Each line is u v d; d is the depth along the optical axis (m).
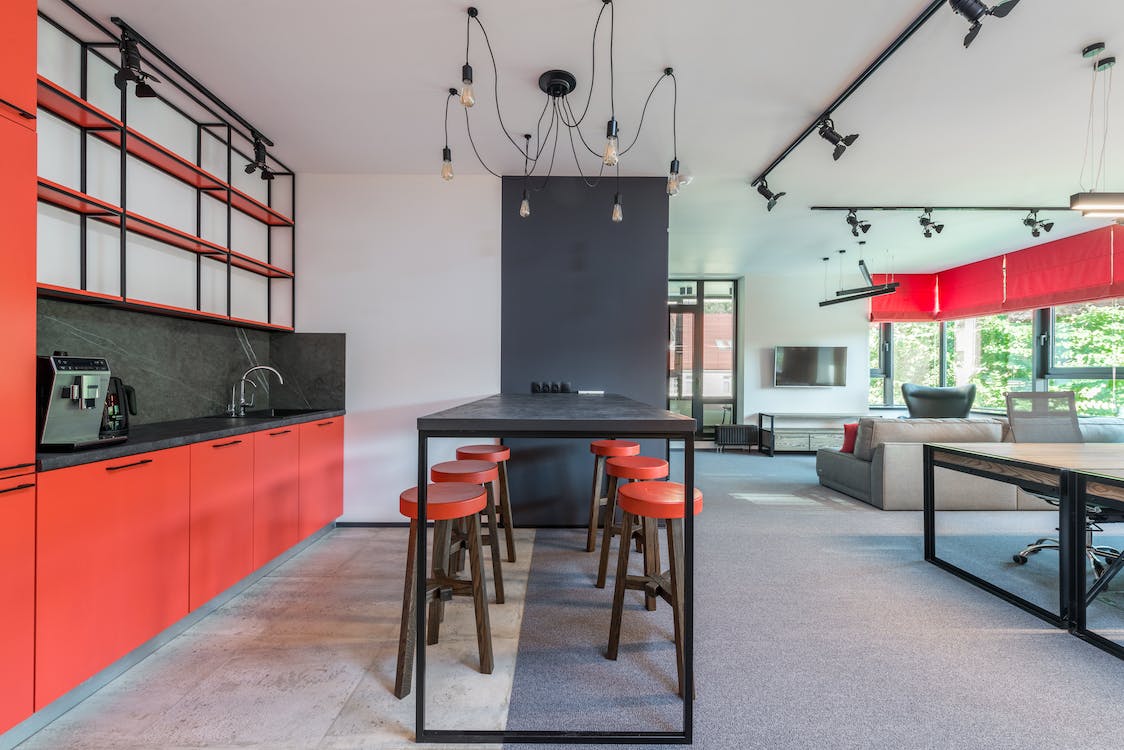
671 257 6.61
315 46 2.25
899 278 7.50
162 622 1.96
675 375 8.17
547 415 1.70
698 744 1.50
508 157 3.44
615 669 1.87
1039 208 4.45
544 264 3.77
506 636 2.12
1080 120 2.88
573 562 2.99
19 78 1.47
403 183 3.74
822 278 7.71
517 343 3.76
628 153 3.37
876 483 4.21
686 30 2.13
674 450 7.59
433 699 1.69
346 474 3.71
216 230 3.03
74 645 1.60
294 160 3.51
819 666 1.90
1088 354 5.50
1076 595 2.14
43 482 1.51
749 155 3.39
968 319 7.09
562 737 1.51
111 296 2.08
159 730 1.54
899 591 2.58
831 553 3.14
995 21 2.04
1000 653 2.00
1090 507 2.71
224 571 2.33
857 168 3.61
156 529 1.93
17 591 1.44
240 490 2.45
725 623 2.24
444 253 3.75
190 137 2.80
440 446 3.73
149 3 1.95
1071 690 1.75
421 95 2.67
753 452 7.51
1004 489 4.09
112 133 2.18
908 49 2.23
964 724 1.58
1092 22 2.05
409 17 2.05
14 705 1.43
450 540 2.17
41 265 1.98
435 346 3.74
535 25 2.10
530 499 3.71
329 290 3.72
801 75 2.46
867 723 1.58
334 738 1.52
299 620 2.26
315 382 3.69
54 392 1.63
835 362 7.57
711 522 3.81
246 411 3.37
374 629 2.18
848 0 1.95
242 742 1.50
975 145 3.22
